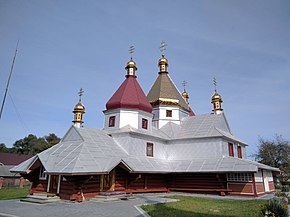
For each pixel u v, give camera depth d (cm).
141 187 2262
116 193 1838
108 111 2645
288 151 5150
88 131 2205
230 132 3094
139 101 2620
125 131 2328
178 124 3033
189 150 2602
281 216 1045
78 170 1602
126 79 2872
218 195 2238
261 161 5406
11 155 6016
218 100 3108
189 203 1555
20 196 2516
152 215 1134
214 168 2250
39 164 1805
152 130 2733
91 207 1408
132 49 3044
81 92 2466
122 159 1997
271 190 2725
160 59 3525
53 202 1614
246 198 1977
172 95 3178
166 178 2583
